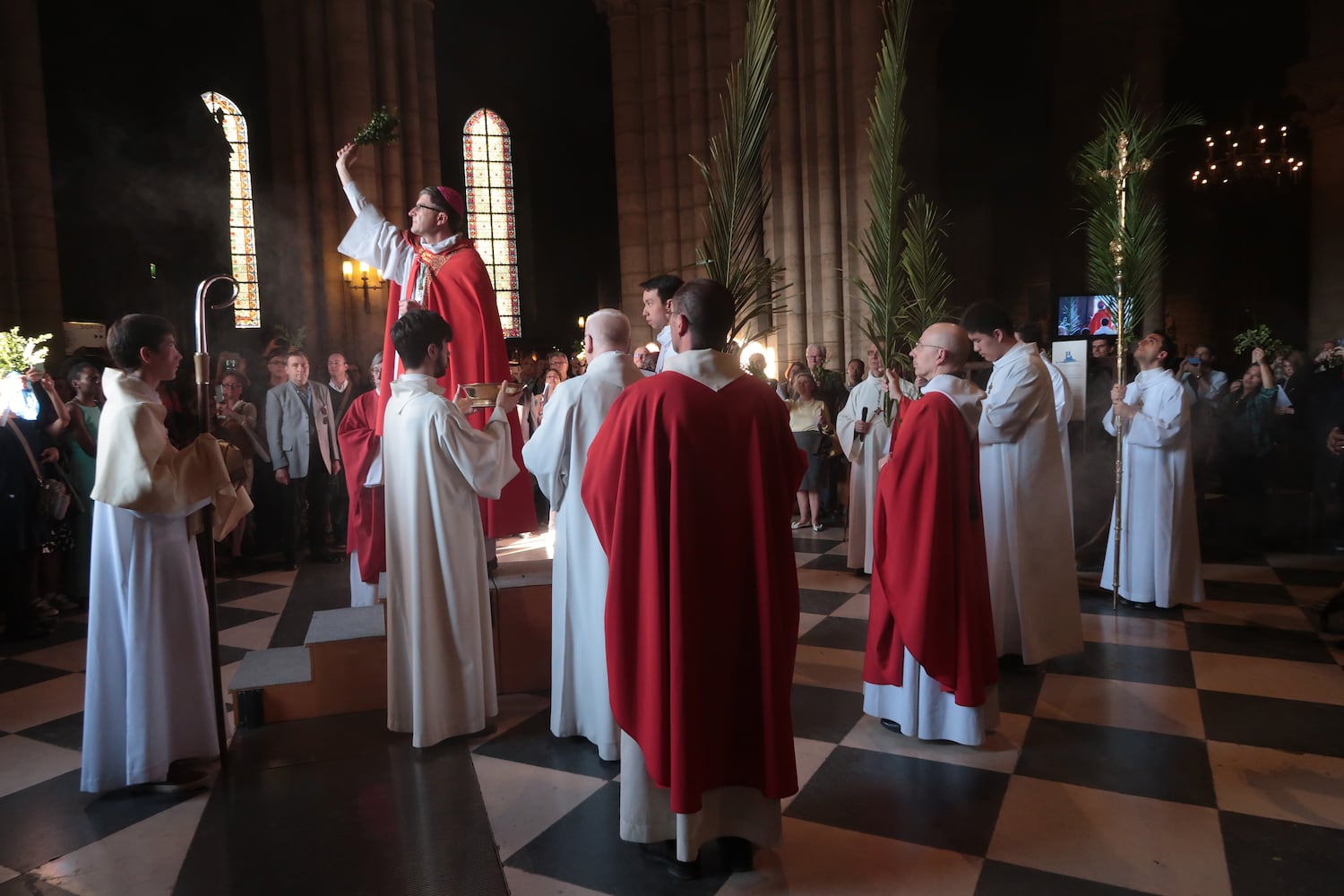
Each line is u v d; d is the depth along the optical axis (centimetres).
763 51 384
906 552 340
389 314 424
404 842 287
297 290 1462
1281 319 2202
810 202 1482
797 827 289
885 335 436
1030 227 2216
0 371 535
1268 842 271
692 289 263
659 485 249
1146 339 561
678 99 1631
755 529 255
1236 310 2238
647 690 251
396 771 340
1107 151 584
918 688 350
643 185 1675
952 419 337
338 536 835
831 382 1042
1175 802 298
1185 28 1886
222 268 1781
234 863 279
